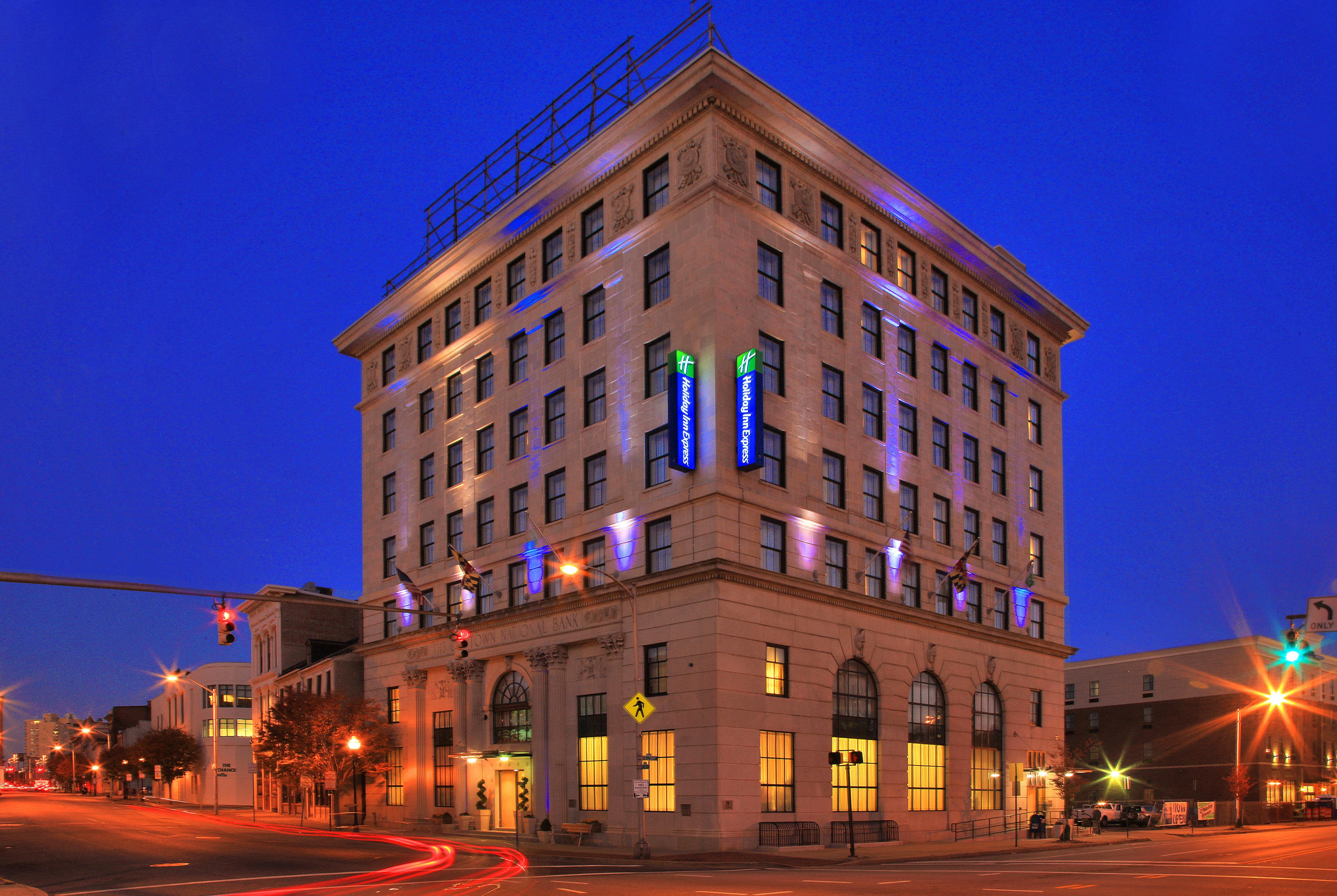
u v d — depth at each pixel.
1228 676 89.81
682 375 40.19
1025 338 60.47
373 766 56.31
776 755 39.97
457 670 51.59
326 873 28.17
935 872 28.48
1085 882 23.48
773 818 39.19
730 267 41.41
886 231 50.44
